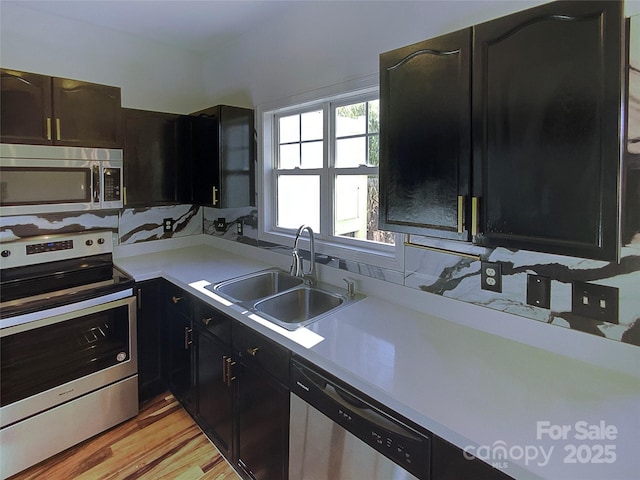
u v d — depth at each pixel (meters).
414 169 1.27
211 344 1.93
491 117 1.05
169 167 2.65
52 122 1.98
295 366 1.40
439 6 1.52
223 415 1.90
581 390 1.07
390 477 1.09
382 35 1.74
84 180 2.12
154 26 2.46
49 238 2.16
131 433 2.12
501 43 1.02
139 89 2.73
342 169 2.08
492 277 1.43
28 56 2.25
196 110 3.05
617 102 0.84
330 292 1.95
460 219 1.15
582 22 0.88
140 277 2.28
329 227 2.18
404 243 1.73
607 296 1.17
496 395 1.05
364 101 1.96
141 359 2.37
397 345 1.36
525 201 1.01
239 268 2.44
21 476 1.80
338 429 1.24
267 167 2.56
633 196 1.08
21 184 1.90
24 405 1.80
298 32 2.17
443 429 0.94
